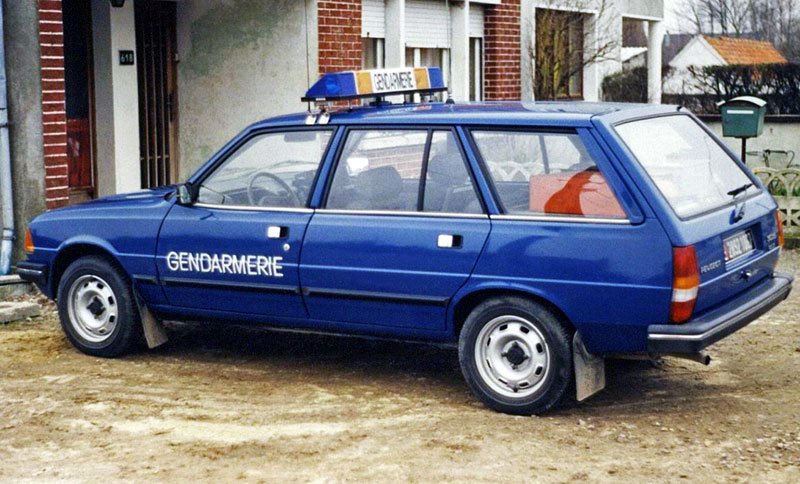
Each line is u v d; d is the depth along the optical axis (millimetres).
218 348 8492
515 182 6742
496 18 17328
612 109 6918
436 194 6957
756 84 27453
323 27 13555
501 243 6668
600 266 6395
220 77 13453
